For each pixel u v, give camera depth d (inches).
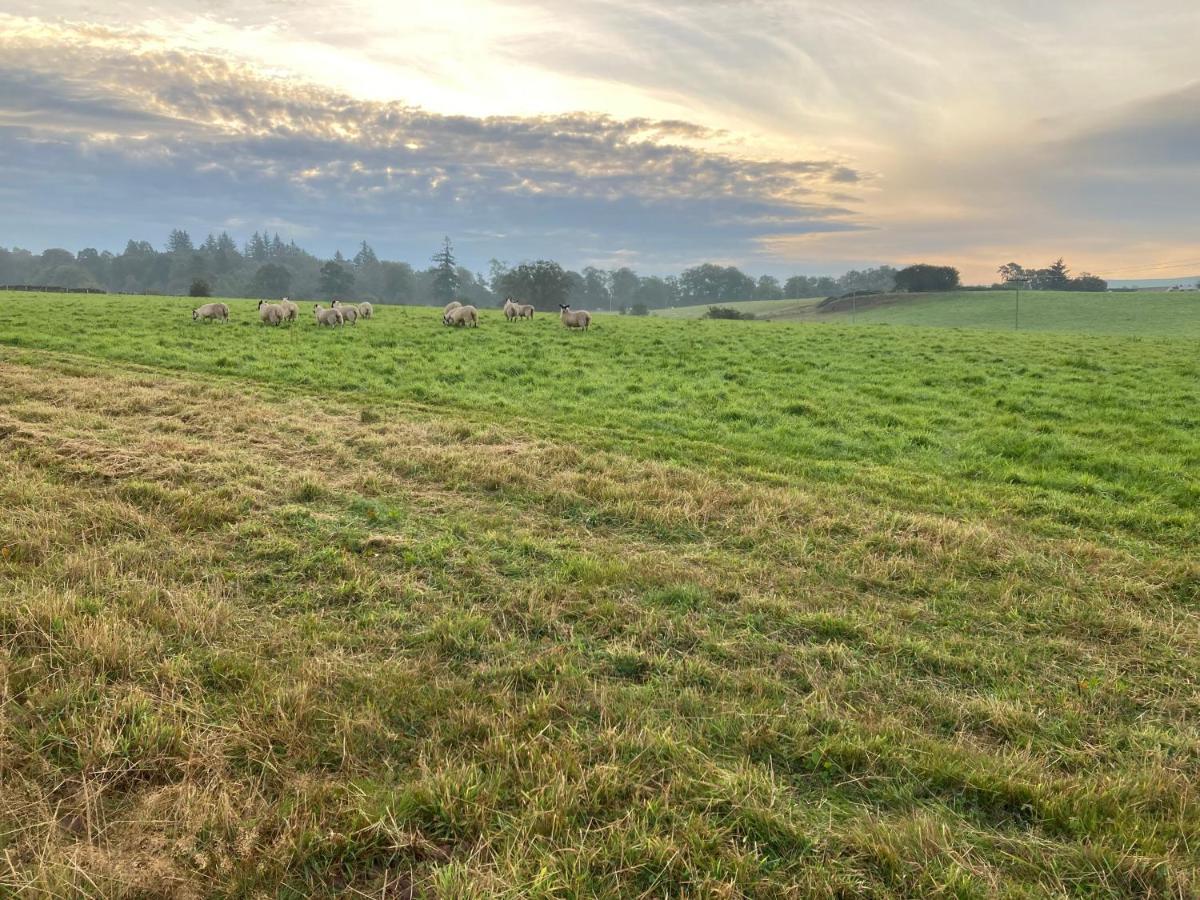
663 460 394.0
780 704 167.2
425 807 128.2
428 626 198.4
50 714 148.6
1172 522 307.6
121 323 975.0
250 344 806.5
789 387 656.4
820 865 119.6
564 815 126.1
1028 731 161.0
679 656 189.3
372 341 895.7
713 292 7185.0
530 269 4621.1
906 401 604.7
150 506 275.0
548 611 208.4
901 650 194.9
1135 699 174.7
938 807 136.7
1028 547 275.1
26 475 300.4
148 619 187.5
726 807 133.0
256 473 325.7
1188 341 1343.5
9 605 184.9
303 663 170.7
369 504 296.7
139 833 121.6
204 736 143.0
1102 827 130.5
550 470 356.5
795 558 258.8
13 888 108.3
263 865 114.3
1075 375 780.6
